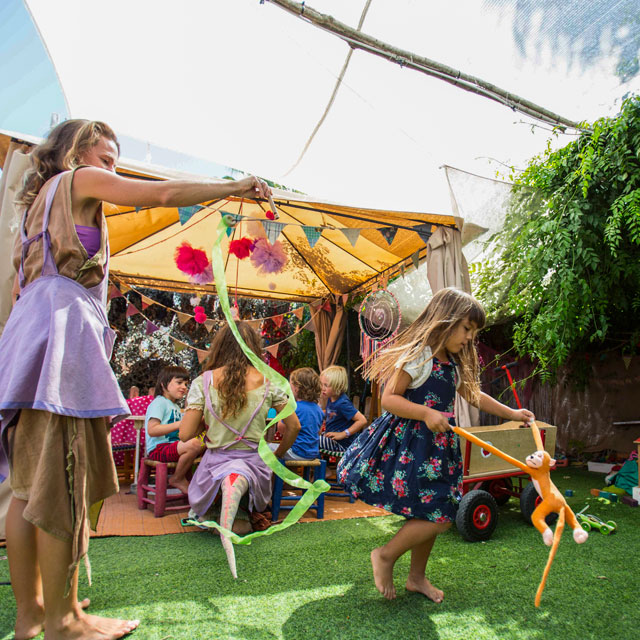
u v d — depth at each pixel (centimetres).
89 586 202
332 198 457
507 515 343
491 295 488
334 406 431
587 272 413
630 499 382
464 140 385
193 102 329
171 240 532
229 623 172
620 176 368
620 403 580
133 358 650
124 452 459
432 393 191
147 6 261
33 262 152
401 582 214
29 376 136
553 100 343
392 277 581
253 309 721
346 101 332
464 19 269
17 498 149
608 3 256
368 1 259
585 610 190
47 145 162
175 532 285
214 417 276
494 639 166
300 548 260
